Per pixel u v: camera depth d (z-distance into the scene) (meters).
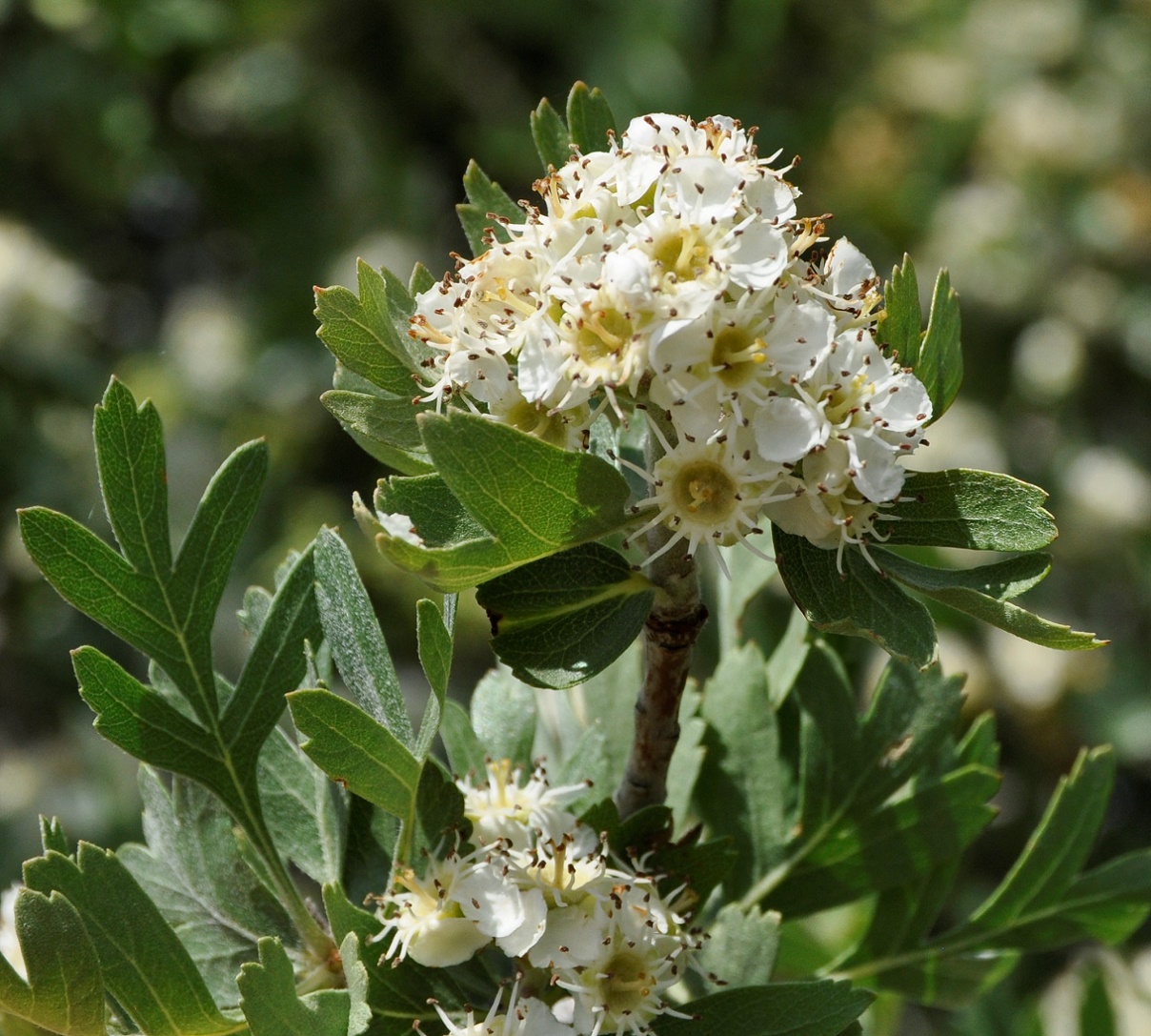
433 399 0.43
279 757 0.46
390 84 1.19
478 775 0.46
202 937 0.45
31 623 1.04
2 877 0.91
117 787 0.92
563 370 0.42
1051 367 1.10
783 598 0.89
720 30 1.17
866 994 0.43
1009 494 0.42
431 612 0.41
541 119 0.46
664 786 0.45
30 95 1.12
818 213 1.15
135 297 1.23
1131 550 1.06
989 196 1.15
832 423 0.42
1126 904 0.48
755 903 0.47
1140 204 1.12
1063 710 0.99
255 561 1.08
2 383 1.07
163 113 1.17
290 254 1.17
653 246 0.42
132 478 0.44
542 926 0.42
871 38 1.20
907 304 0.43
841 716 0.47
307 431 1.14
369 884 0.45
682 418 0.42
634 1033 0.42
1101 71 1.18
